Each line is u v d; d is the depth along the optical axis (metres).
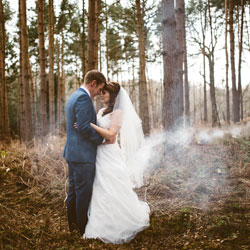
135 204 2.63
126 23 11.40
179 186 3.45
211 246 2.28
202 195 3.22
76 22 11.30
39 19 5.70
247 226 2.52
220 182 3.53
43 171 3.94
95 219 2.53
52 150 4.63
